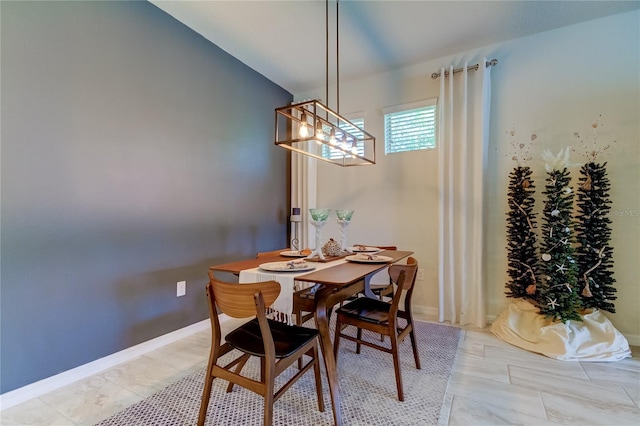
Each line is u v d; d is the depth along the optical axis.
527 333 2.59
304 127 2.26
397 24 2.82
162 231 2.64
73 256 2.06
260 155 3.82
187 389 1.93
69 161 2.04
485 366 2.21
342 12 2.66
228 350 1.62
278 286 1.42
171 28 2.73
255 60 3.49
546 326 2.52
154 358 2.38
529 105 3.04
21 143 1.83
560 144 2.91
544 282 2.83
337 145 2.31
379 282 3.28
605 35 2.77
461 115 3.22
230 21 2.80
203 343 2.68
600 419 1.63
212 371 1.54
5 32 1.77
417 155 3.57
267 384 1.34
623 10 2.67
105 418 1.65
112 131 2.29
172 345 2.63
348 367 2.21
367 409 1.72
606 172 2.73
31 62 1.87
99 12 2.21
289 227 4.35
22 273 1.83
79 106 2.10
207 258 3.07
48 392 1.90
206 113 3.08
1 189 1.76
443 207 3.28
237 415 1.67
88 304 2.14
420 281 3.51
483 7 2.61
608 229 2.55
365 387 1.94
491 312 3.14
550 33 2.96
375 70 3.72
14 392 1.79
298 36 3.03
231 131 3.38
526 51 3.06
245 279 1.79
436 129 3.47
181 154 2.82
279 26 2.87
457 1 2.53
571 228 2.74
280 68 3.68
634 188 2.65
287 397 1.85
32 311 1.87
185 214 2.85
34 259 1.88
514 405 1.75
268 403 1.33
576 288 2.52
